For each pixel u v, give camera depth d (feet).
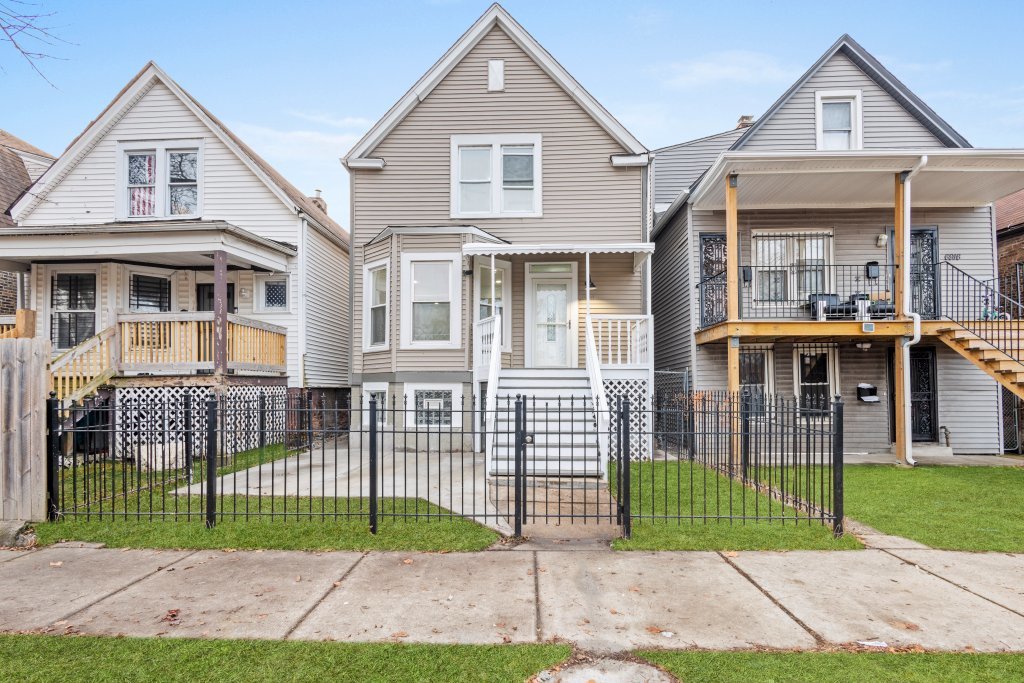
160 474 30.50
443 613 13.75
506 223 46.34
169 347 38.45
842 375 43.45
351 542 18.95
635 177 46.16
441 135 46.85
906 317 36.52
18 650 11.94
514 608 14.03
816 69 44.60
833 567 17.07
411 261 41.75
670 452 42.80
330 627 13.02
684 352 46.26
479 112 46.83
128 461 33.40
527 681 10.74
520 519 19.86
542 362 46.19
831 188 39.93
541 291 46.70
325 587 15.42
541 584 15.58
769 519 21.09
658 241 54.39
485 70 47.03
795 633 12.76
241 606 14.20
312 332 50.67
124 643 12.23
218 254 39.78
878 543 19.51
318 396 52.11
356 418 44.62
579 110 46.65
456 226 43.78
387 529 20.10
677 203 45.93
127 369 38.01
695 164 53.57
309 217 49.16
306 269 49.26
